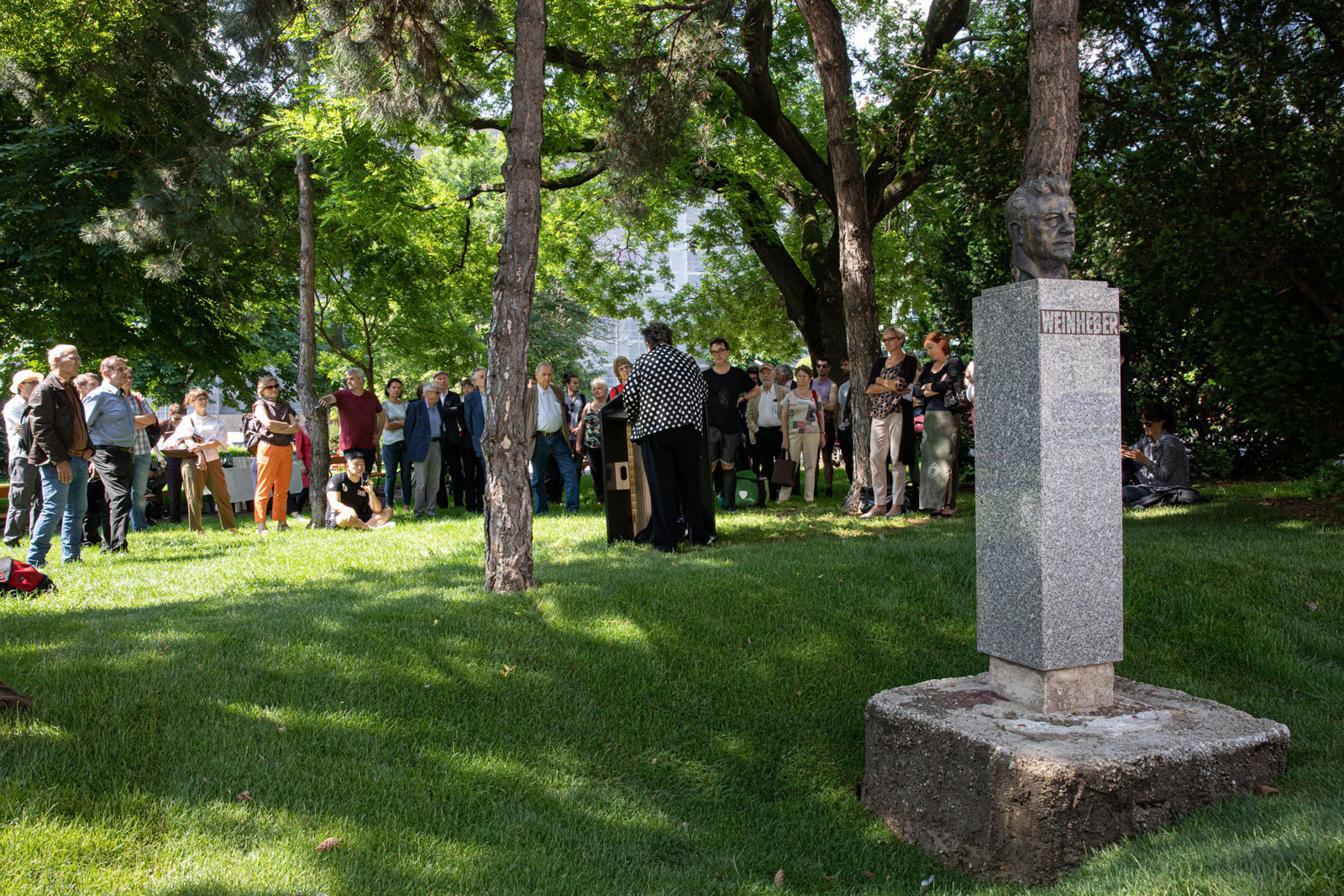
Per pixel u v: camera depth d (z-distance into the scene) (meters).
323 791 4.08
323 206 15.63
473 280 21.50
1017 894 3.43
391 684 5.14
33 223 14.56
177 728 4.41
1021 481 4.20
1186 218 8.83
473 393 13.14
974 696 4.54
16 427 10.37
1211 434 14.44
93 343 16.77
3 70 11.70
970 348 16.50
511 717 5.02
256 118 11.15
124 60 10.08
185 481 12.09
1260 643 5.88
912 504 10.83
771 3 13.84
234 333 19.36
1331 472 8.58
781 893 3.84
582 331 34.88
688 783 4.81
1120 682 4.79
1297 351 8.48
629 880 3.77
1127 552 7.16
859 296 10.80
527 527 6.75
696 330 26.33
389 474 13.60
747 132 16.92
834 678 5.63
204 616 6.25
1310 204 8.04
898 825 4.42
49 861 3.29
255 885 3.26
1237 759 3.93
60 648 5.42
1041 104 5.82
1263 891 2.62
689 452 8.52
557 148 16.00
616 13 12.90
